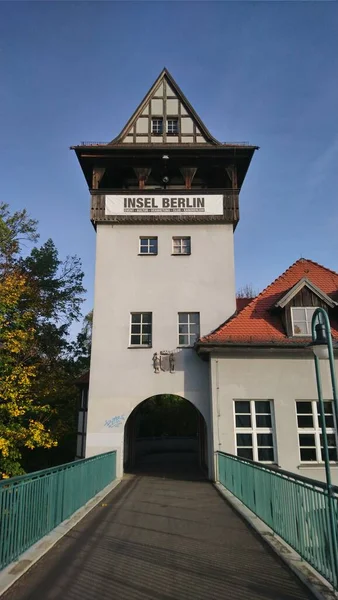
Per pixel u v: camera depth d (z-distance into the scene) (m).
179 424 33.31
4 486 5.84
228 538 7.55
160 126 19.88
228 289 18.38
